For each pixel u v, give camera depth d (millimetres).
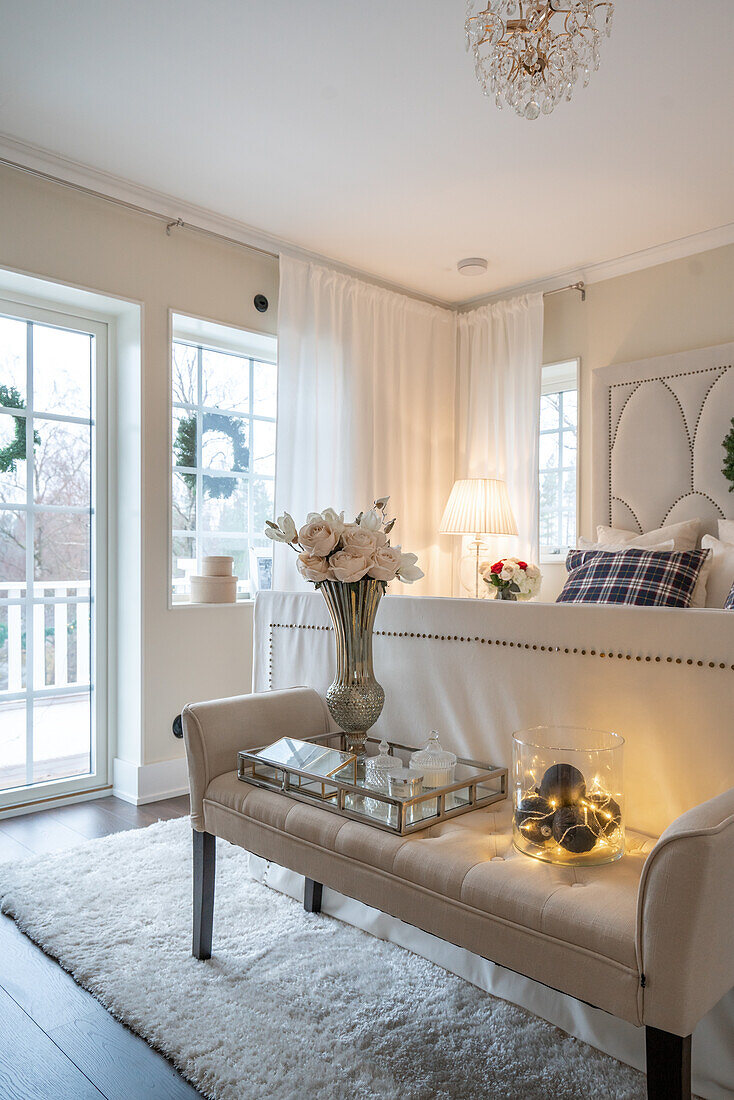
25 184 3260
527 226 3922
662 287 4180
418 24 2443
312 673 2479
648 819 1697
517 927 1356
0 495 3475
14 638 3520
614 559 3570
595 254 4270
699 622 1633
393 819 1669
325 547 1966
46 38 2508
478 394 4836
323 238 4086
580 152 3211
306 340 4152
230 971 2029
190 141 3143
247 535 4398
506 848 1579
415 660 2158
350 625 2029
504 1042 1725
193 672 3830
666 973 1166
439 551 4883
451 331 5008
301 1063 1659
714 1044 1513
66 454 3684
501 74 1999
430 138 3109
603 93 2789
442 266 4453
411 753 2090
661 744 1678
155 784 3656
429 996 1910
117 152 3229
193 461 4152
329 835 1695
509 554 4648
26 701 3551
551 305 4668
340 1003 1879
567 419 4711
